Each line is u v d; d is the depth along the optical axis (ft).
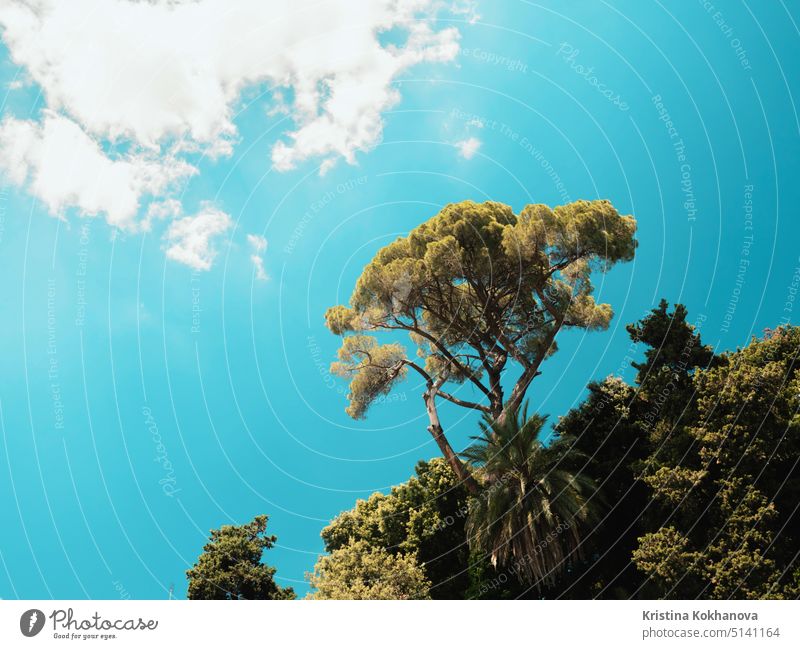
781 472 86.89
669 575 81.10
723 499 83.35
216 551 115.34
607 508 100.89
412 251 129.70
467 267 124.88
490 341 132.16
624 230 123.03
